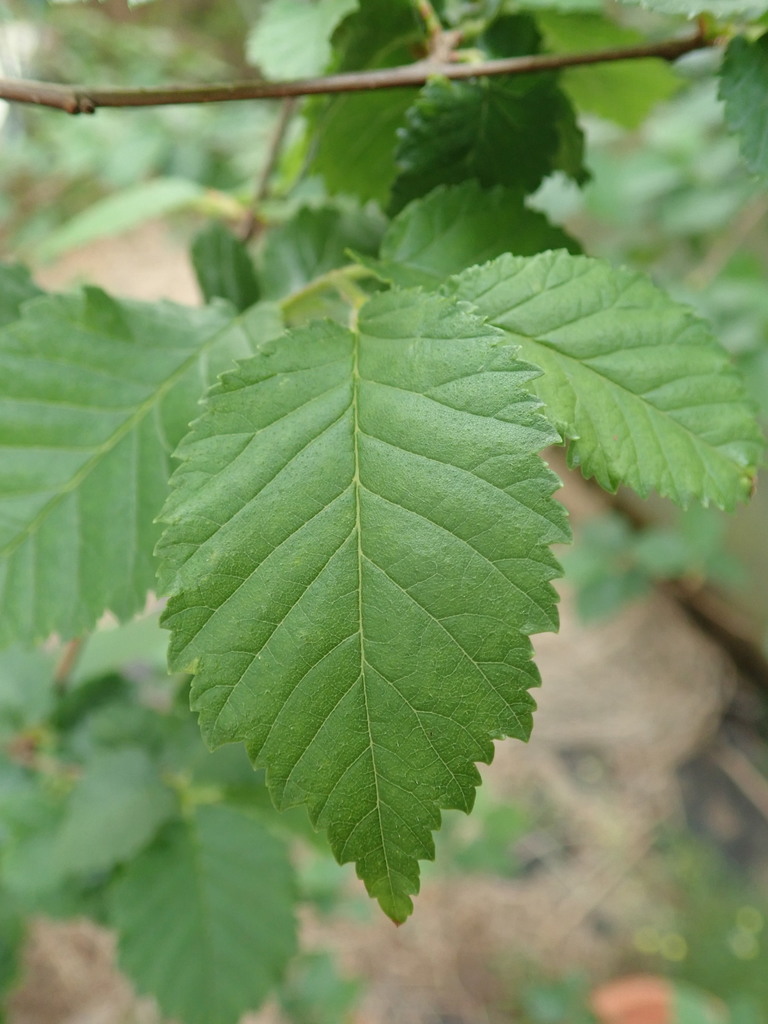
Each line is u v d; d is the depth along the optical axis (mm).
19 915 265
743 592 713
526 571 97
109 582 129
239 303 186
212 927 218
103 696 260
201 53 681
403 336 110
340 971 571
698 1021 448
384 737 96
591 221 631
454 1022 585
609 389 118
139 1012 512
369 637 97
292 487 102
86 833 216
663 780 706
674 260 560
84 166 644
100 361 136
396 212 161
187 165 550
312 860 438
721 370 123
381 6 162
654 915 635
